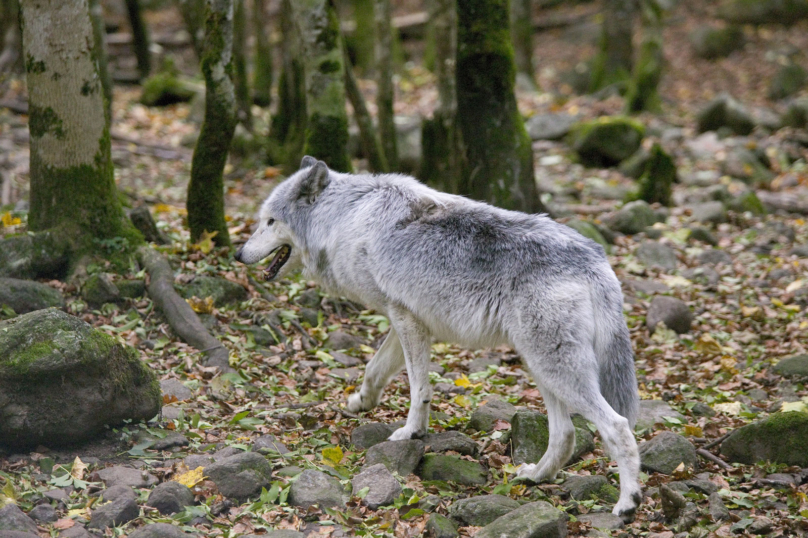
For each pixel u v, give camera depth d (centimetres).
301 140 2080
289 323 1177
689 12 4384
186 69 3459
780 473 823
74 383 757
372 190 866
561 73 3728
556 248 753
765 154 2392
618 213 1788
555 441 775
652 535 700
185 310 1099
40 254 1146
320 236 881
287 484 739
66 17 1120
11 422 735
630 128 2328
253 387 991
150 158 2198
